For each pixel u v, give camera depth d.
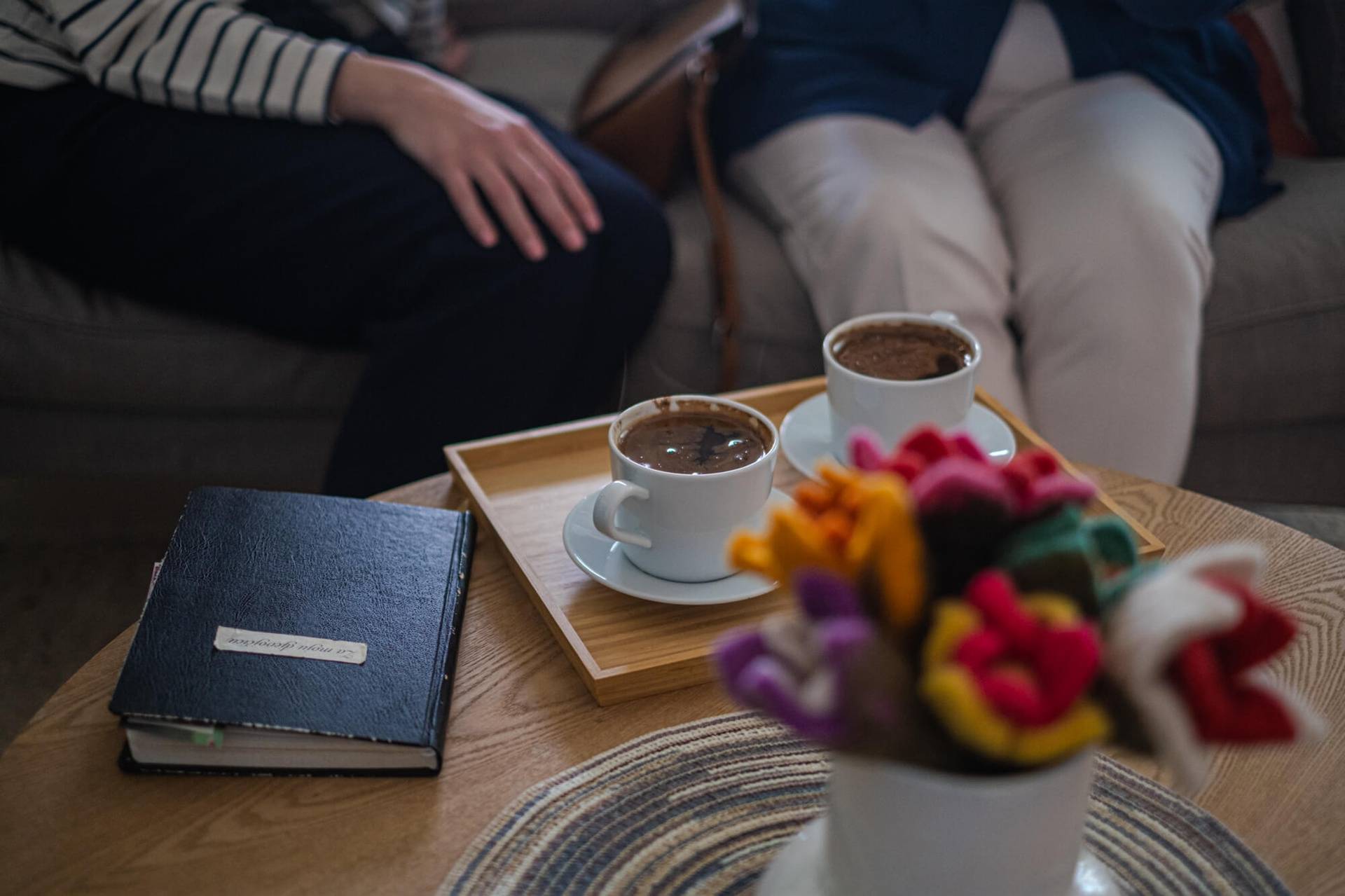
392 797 0.64
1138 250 1.35
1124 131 1.46
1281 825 0.61
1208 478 1.55
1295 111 1.74
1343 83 1.67
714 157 1.67
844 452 0.91
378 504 0.83
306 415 1.47
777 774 0.65
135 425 1.47
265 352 1.41
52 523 1.70
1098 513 0.86
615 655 0.74
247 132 1.33
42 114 1.31
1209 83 1.60
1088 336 1.36
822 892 0.53
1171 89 1.57
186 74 1.30
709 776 0.65
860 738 0.40
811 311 1.49
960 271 1.38
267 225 1.32
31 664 1.45
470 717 0.70
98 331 1.37
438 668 0.69
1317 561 0.81
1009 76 1.61
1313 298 1.43
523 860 0.59
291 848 0.61
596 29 2.13
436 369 1.33
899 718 0.40
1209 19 1.50
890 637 0.43
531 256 1.31
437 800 0.64
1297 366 1.44
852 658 0.39
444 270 1.31
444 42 1.86
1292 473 1.56
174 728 0.63
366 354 1.43
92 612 1.54
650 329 1.50
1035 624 0.41
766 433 0.80
